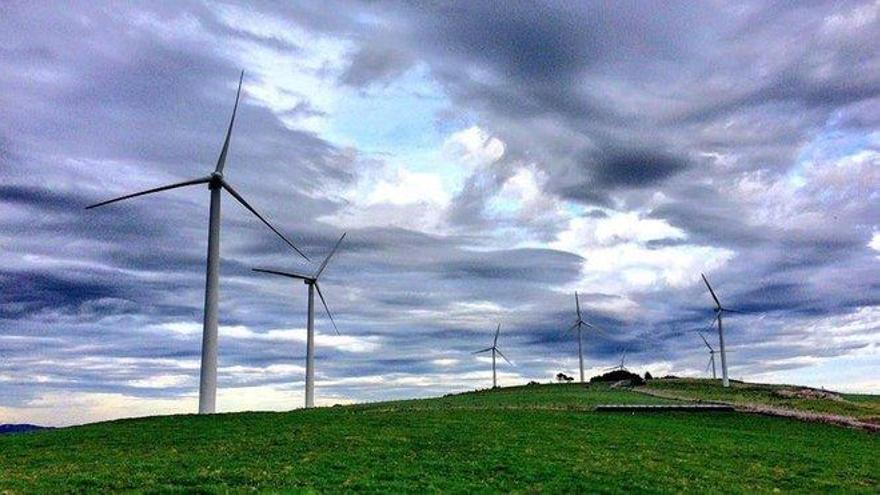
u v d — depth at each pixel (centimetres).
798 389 10762
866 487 3703
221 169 7194
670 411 6731
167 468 3528
